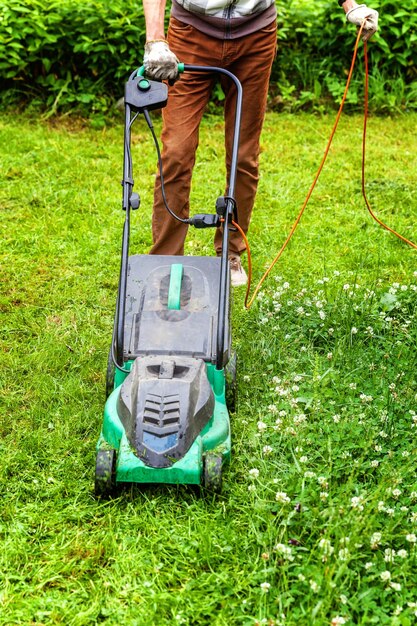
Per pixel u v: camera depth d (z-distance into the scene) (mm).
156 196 4559
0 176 6090
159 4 4086
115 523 3562
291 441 3818
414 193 6059
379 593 3289
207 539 3449
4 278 5059
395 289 4777
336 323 4559
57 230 5512
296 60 7816
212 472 3586
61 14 7262
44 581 3359
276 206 5848
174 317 3854
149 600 3297
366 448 3701
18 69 7242
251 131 4633
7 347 4527
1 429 4012
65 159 6387
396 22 7555
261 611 3236
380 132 7180
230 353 4137
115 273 5121
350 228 5598
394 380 4211
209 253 5293
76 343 4535
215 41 4398
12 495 3676
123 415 3643
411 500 3598
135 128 7133
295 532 3482
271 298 4762
